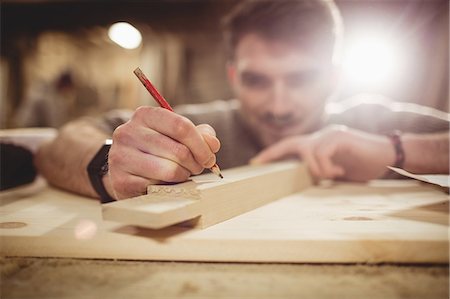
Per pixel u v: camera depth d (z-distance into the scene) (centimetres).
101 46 469
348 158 119
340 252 58
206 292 49
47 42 462
